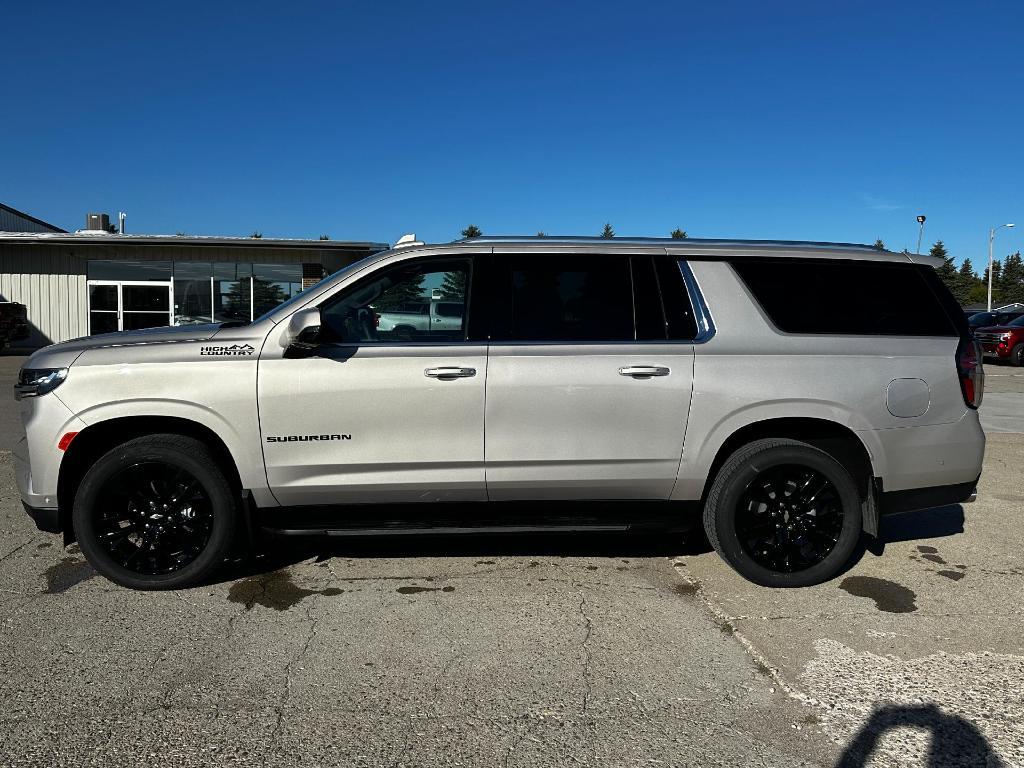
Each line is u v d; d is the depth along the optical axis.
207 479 3.83
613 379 3.89
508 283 4.01
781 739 2.65
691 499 4.09
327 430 3.83
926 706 2.87
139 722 2.73
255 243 22.08
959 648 3.36
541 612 3.73
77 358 3.84
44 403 3.78
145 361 3.81
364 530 3.99
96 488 3.79
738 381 3.94
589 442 3.91
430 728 2.71
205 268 22.91
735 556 3.98
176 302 22.89
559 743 2.62
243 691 2.95
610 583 4.12
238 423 3.80
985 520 5.39
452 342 3.92
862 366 4.01
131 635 3.44
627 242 4.16
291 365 3.82
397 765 2.49
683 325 4.01
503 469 3.90
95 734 2.65
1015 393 13.46
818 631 3.53
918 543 4.87
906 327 4.13
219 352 3.84
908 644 3.39
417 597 3.91
